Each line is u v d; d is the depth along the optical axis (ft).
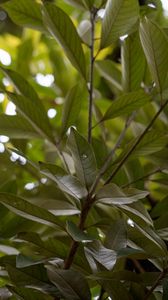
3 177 4.74
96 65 5.39
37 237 3.89
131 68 4.46
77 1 4.55
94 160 3.55
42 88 7.20
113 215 4.56
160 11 6.35
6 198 3.61
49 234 4.52
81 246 3.93
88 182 3.61
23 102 4.08
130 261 4.79
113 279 3.57
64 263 3.76
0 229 4.51
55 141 4.21
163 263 3.60
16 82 4.39
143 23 3.71
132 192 3.45
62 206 3.96
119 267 4.17
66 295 3.59
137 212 3.45
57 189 4.53
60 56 7.07
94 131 6.33
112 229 3.65
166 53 3.76
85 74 4.20
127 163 4.65
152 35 3.71
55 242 3.90
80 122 6.35
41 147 6.47
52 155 5.78
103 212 4.58
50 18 4.09
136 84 4.47
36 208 3.65
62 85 7.01
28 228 4.53
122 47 4.46
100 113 4.71
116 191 3.49
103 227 3.86
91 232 4.43
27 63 7.39
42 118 4.13
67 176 3.56
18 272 3.79
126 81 4.49
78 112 4.31
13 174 4.81
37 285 3.76
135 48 4.43
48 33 4.68
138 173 4.64
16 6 4.66
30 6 4.63
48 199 4.43
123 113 4.10
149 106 5.36
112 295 3.63
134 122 4.91
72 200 3.94
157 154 4.54
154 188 5.45
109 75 5.36
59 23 4.10
